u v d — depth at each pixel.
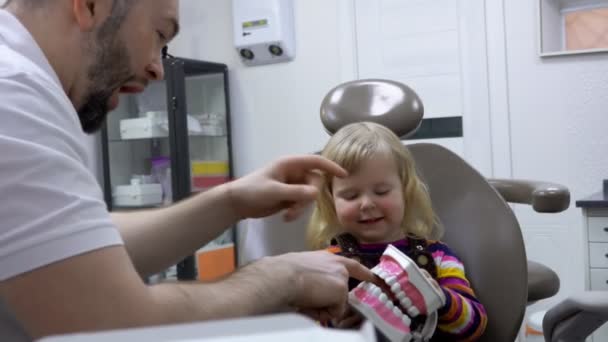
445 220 1.23
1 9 0.68
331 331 0.16
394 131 1.31
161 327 0.16
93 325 0.48
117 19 0.67
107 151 3.13
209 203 0.89
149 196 3.10
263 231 1.28
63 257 0.48
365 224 1.21
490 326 1.13
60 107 0.58
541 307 2.38
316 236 1.25
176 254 0.89
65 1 0.66
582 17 2.40
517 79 2.45
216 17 3.15
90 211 0.51
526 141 2.44
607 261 1.78
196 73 3.07
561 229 2.36
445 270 1.16
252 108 3.08
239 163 3.13
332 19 2.85
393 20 2.72
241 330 0.16
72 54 0.67
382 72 2.76
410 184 1.23
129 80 0.75
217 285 0.59
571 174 2.36
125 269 0.51
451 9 2.59
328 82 2.88
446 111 2.62
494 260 1.15
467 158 2.57
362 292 0.86
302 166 0.93
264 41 2.91
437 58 2.63
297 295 0.63
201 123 3.08
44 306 0.48
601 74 2.29
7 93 0.53
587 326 0.97
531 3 2.40
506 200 1.28
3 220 0.48
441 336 1.10
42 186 0.50
